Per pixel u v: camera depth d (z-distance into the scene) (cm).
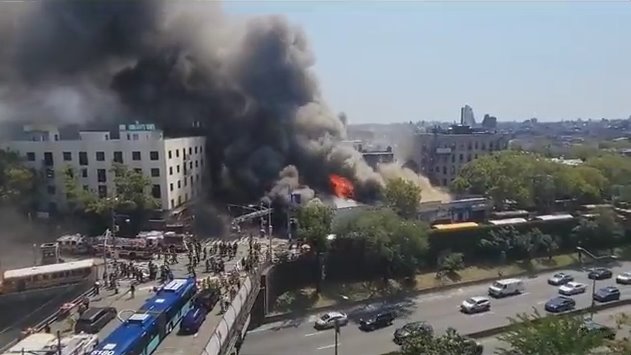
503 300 9769
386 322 8506
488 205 13350
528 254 11931
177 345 5800
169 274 7900
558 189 14125
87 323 5981
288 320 8750
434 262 11181
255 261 8831
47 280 7625
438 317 8894
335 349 7081
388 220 10350
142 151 11544
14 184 10812
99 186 11775
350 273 10162
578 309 9144
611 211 13175
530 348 5900
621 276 10806
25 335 5869
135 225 11038
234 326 6625
